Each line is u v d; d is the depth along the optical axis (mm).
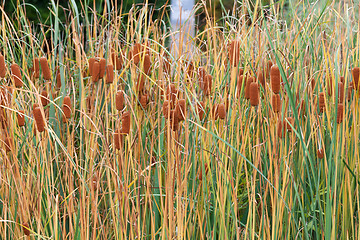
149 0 4645
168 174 1728
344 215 1888
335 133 1712
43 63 1943
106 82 1872
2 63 1754
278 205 1769
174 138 1810
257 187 2207
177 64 1996
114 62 2127
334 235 1731
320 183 2168
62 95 2146
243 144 1865
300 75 2230
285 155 1812
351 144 2020
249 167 2432
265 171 2057
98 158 2188
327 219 1713
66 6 4672
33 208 1818
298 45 2658
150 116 2152
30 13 4629
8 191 1928
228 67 2281
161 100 2234
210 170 1851
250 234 1771
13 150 1742
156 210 2008
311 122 2109
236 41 1896
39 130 1646
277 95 1754
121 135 1683
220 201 1826
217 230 2070
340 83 1865
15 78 1872
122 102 1722
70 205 1764
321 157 1842
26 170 2146
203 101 2096
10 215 1896
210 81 2043
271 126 1818
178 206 1677
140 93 2086
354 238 1914
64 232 1804
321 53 2660
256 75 1998
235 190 1889
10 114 1938
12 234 1931
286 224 1915
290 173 1755
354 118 1872
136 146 2027
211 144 1930
